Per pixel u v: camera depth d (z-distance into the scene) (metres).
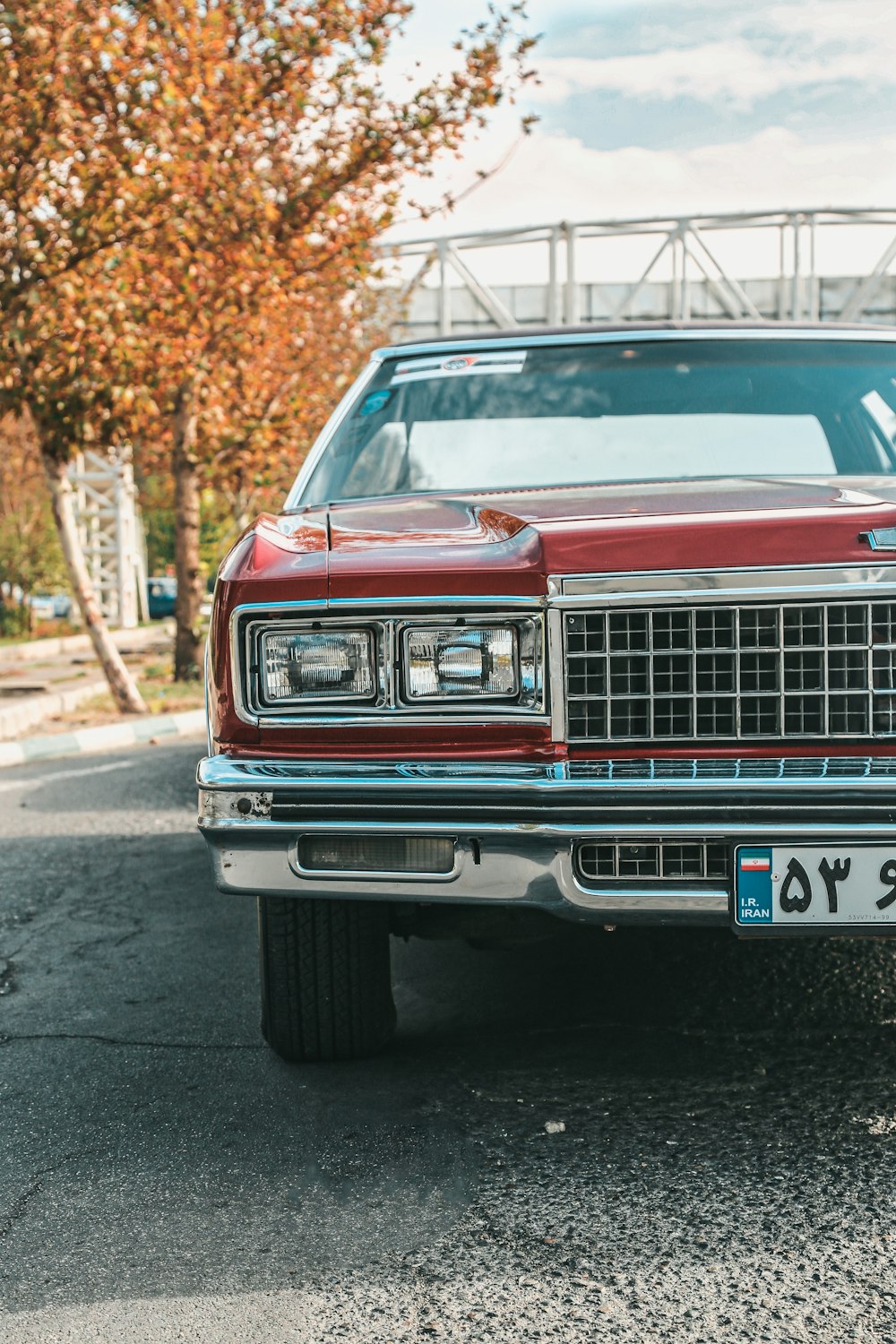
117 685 12.20
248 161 13.70
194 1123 2.84
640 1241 2.28
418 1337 2.01
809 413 3.71
